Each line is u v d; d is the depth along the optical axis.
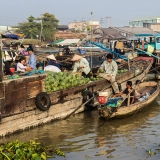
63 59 20.55
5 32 16.91
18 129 10.25
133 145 9.59
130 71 19.25
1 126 9.63
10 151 8.05
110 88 15.59
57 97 11.88
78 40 32.19
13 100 9.95
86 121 12.17
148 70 22.98
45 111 11.34
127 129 11.30
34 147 8.72
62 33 56.09
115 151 9.06
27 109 10.56
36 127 11.05
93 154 8.81
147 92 15.20
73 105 12.87
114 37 30.84
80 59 15.27
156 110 14.27
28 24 61.00
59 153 8.70
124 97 12.78
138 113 13.50
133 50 26.12
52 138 10.13
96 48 30.41
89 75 15.27
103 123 11.60
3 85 9.52
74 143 9.73
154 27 53.16
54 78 12.37
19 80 10.10
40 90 11.08
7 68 13.99
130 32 31.14
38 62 19.84
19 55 19.70
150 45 26.45
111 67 15.07
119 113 12.09
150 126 11.71
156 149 9.23
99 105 13.52
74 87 12.79
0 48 9.59
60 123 11.84
